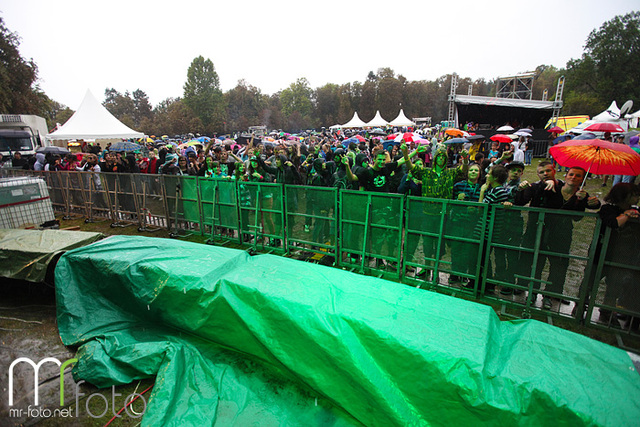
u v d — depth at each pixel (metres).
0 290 4.79
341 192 5.03
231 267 3.39
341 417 2.39
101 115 16.08
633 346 3.39
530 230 3.79
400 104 75.06
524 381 1.91
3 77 26.92
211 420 2.39
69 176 8.81
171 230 7.34
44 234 4.52
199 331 3.05
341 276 3.13
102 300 3.68
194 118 64.19
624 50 40.53
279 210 5.79
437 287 4.62
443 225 4.33
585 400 1.78
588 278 3.59
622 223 3.25
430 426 2.11
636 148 6.93
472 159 11.98
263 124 76.00
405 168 5.32
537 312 4.00
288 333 2.55
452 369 2.04
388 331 2.26
